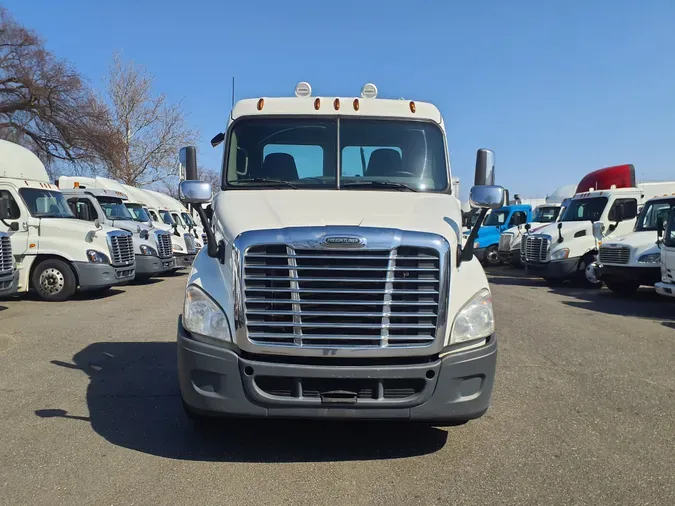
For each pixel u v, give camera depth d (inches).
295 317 151.3
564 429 188.9
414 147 214.7
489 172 192.1
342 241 151.6
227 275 158.2
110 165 1259.2
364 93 229.8
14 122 1168.2
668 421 196.5
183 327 161.9
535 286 618.5
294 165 211.8
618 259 499.8
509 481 151.5
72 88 1175.0
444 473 156.2
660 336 335.3
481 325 160.2
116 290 571.8
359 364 152.3
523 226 820.6
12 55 1144.2
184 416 198.1
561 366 268.8
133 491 144.1
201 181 178.9
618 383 241.3
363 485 148.8
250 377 151.3
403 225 161.9
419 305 153.1
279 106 218.8
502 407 210.4
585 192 646.5
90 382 238.2
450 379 153.9
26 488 145.1
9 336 328.2
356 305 152.3
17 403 210.2
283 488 146.6
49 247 478.0
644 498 142.6
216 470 156.6
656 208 516.4
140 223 652.1
